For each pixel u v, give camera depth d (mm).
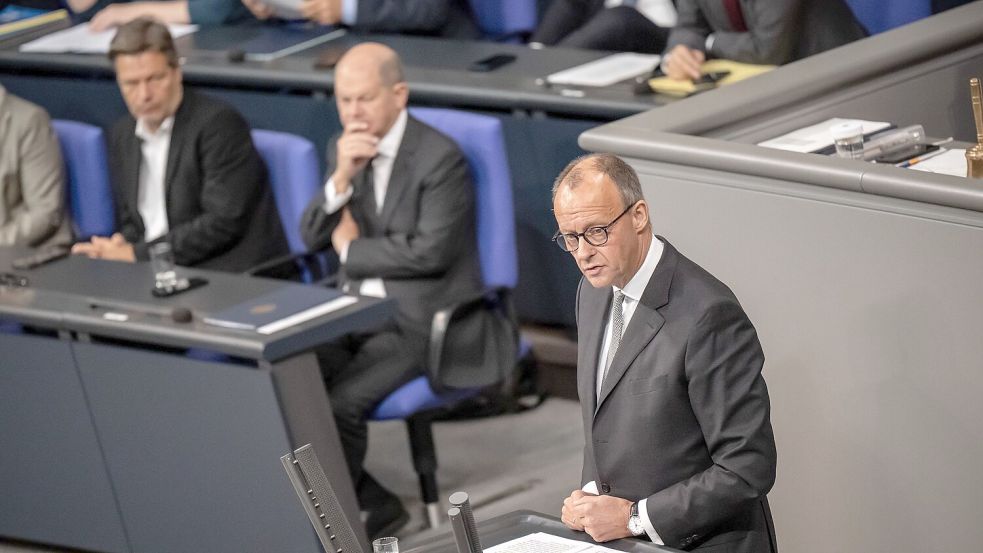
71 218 18359
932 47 13203
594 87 17484
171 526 14258
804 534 11555
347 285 15695
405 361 14938
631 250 9523
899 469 10781
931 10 17734
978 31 13484
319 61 19797
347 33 21562
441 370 14648
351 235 15852
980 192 9633
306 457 8289
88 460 14625
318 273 16047
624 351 9727
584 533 9570
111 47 16938
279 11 21906
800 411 11242
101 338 14273
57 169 17984
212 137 16844
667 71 17188
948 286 10055
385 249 15242
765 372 11398
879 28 17562
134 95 16922
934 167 11641
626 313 9859
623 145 11695
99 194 18156
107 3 24562
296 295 13852
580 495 9664
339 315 13320
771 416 11445
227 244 16844
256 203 16906
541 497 15711
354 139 15273
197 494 13898
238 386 13164
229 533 13836
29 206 17891
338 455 13477
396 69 15258
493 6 21875
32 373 14672
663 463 9711
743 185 11047
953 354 10172
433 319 14727
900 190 10039
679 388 9562
